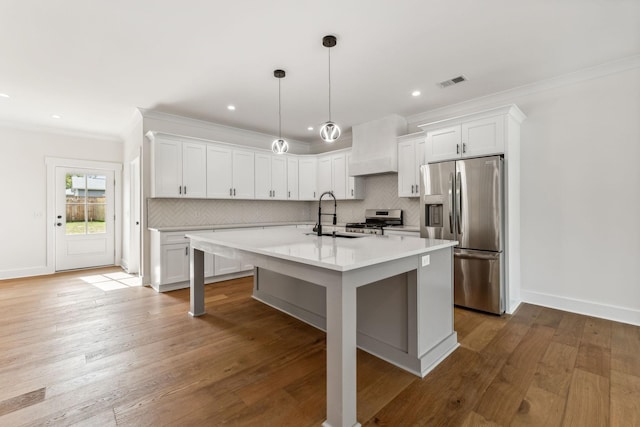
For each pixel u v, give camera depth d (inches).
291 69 115.0
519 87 130.9
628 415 60.6
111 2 77.0
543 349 89.0
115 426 58.2
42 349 89.5
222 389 70.5
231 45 98.2
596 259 115.2
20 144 182.7
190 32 90.9
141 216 161.8
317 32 91.3
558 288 124.0
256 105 153.9
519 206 132.2
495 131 121.0
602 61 109.2
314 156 221.3
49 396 67.2
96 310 123.9
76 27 87.6
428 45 98.5
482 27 89.0
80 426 58.0
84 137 204.4
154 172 154.8
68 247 199.9
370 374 76.5
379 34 92.3
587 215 116.8
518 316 116.2
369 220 194.4
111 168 214.8
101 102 147.9
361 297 89.6
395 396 67.7
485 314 119.0
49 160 191.8
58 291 151.6
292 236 108.9
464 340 95.6
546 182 125.7
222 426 58.6
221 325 108.8
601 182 113.7
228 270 176.1
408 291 77.5
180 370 78.6
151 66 112.1
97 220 211.2
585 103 116.6
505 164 119.0
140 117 161.5
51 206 193.0
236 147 185.9
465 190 125.4
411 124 173.0
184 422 59.6
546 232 126.1
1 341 94.8
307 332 103.0
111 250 216.5
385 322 83.7
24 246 184.2
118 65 111.1
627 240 109.0
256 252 78.0
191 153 167.0
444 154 136.2
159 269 150.4
